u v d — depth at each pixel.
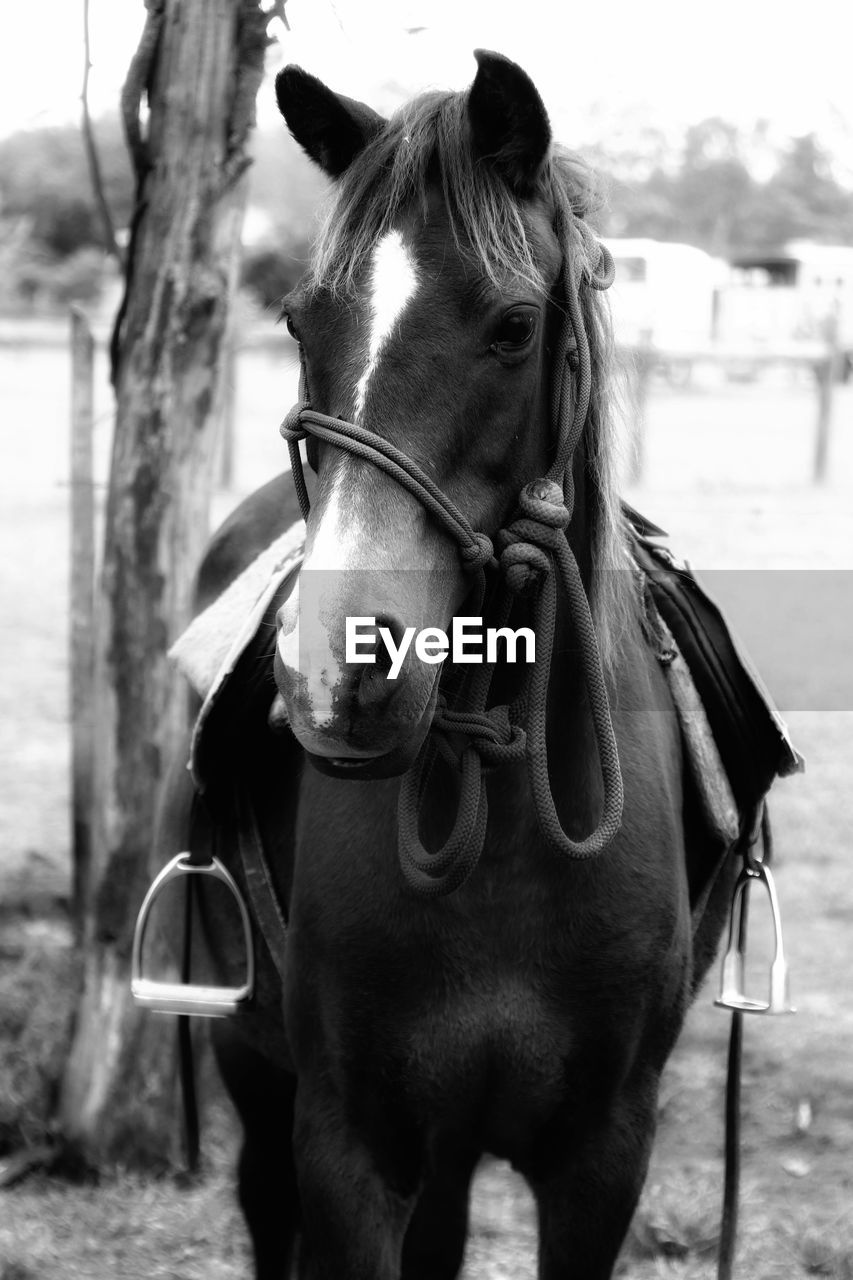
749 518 9.92
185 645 2.36
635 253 22.86
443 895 1.59
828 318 22.80
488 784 1.69
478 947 1.71
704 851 2.06
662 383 20.30
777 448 14.47
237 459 12.82
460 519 1.48
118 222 15.03
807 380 23.41
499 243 1.47
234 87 2.89
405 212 1.50
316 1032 1.80
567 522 1.58
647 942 1.77
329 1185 1.77
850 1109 3.35
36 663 7.14
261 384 18.83
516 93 1.51
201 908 2.41
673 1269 2.74
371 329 1.46
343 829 1.77
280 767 2.09
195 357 2.99
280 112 1.68
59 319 27.72
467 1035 1.73
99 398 9.38
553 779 1.73
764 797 2.19
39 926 4.07
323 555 1.40
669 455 13.62
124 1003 3.08
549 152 1.55
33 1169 3.09
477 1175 3.14
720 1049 3.65
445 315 1.46
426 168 1.51
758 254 29.05
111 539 3.05
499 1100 1.78
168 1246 2.84
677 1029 1.89
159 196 2.93
